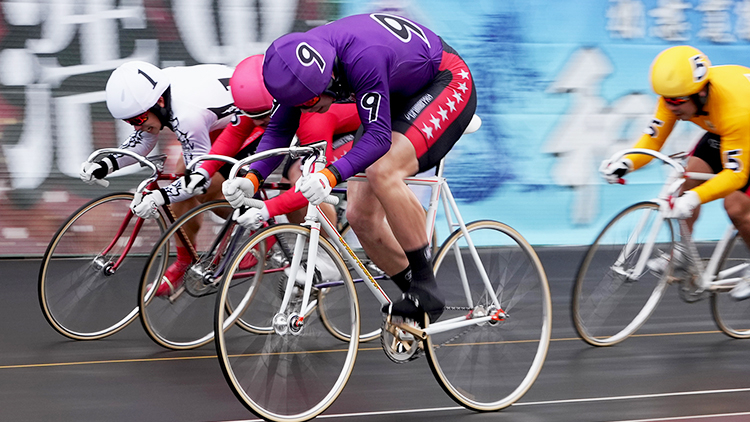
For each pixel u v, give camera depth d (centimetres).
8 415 439
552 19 982
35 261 887
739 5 1040
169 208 603
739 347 620
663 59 557
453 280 490
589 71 1003
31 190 891
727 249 619
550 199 1011
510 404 473
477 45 962
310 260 432
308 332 450
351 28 414
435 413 458
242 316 438
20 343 591
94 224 605
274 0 920
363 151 396
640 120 1034
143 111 549
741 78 561
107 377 512
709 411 464
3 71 864
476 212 984
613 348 611
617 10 1002
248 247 420
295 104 391
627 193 1041
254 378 432
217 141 556
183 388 491
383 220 475
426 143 444
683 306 752
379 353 588
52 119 887
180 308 583
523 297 506
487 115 973
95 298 610
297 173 539
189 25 902
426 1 947
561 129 1002
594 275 604
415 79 441
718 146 604
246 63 524
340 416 448
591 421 448
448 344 475
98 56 890
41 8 865
